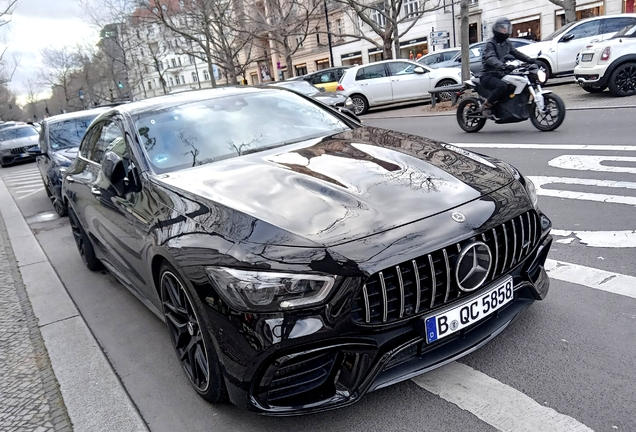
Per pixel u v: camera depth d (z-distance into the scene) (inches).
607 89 502.6
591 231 177.2
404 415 100.3
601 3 973.8
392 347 91.6
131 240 134.7
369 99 668.7
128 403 118.1
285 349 86.8
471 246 95.1
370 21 809.5
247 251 90.9
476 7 1216.8
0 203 440.1
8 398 127.4
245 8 1117.1
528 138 337.1
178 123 148.5
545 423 93.3
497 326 104.2
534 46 580.4
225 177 119.6
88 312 174.6
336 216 96.6
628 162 251.0
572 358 110.0
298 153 131.8
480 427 94.7
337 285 86.7
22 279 218.1
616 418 91.9
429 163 117.4
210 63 1012.5
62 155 340.2
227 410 109.5
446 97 648.4
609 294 133.8
